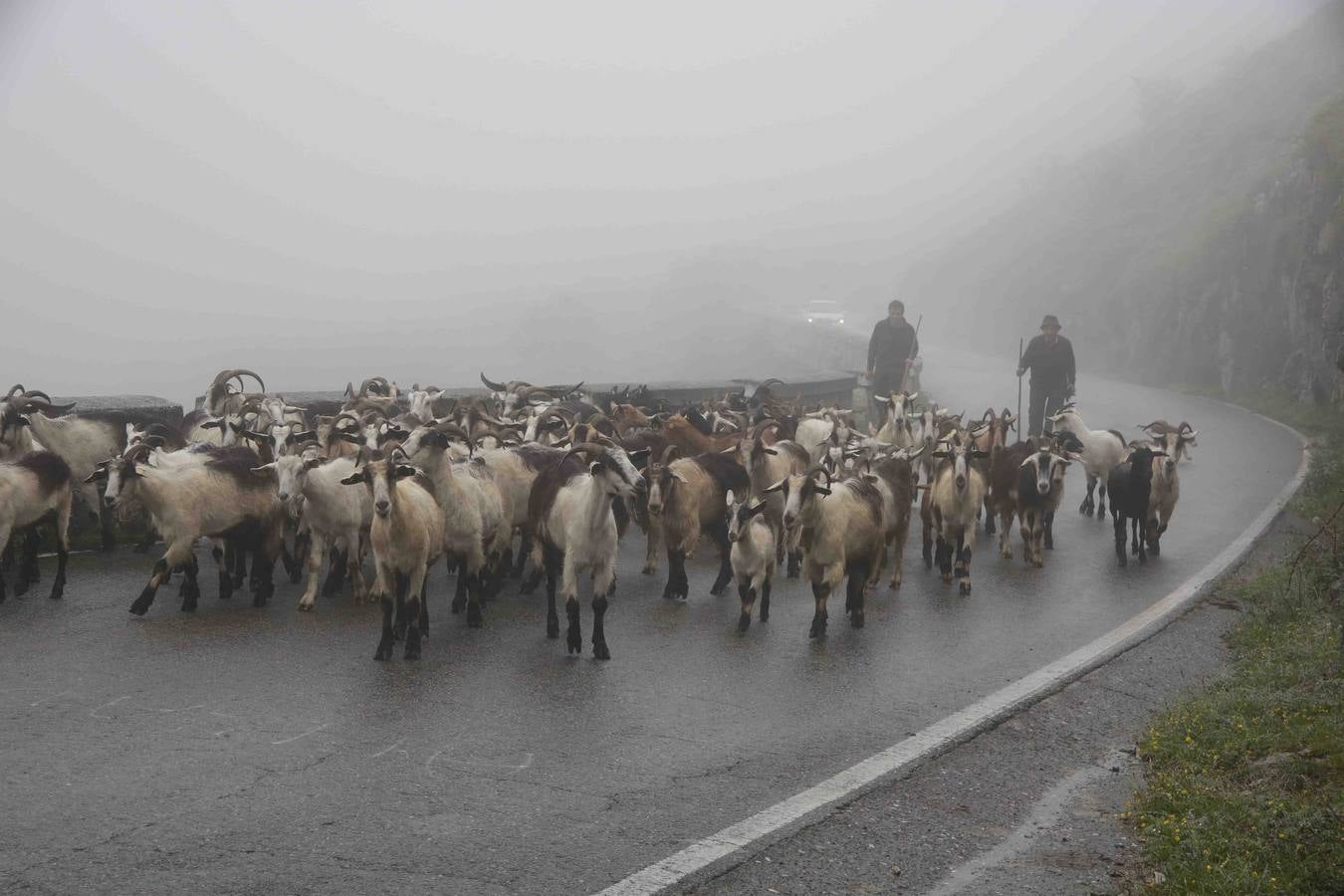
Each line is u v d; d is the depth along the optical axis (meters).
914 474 17.12
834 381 29.14
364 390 19.83
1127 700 8.92
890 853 6.09
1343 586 10.59
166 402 16.86
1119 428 28.66
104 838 5.96
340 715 7.99
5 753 7.10
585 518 9.64
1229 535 15.70
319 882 5.54
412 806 6.48
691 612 11.55
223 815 6.29
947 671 9.47
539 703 8.41
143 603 10.55
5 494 10.72
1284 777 6.81
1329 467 19.22
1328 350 30.09
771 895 5.58
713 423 18.39
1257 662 9.23
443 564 13.69
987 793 6.98
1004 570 13.83
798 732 7.90
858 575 11.03
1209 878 5.60
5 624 10.08
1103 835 6.43
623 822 6.32
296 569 12.57
